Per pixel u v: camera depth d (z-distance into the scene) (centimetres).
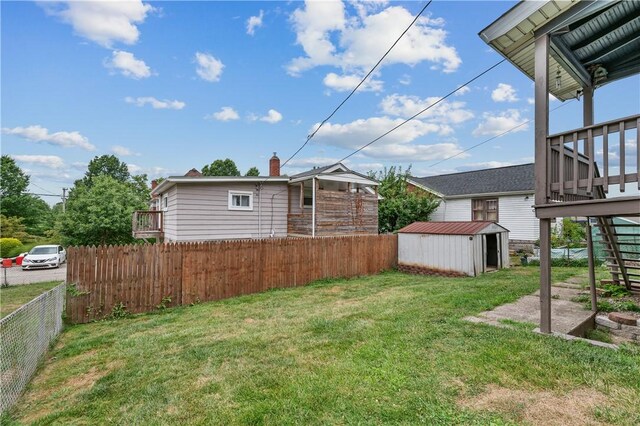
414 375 304
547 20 407
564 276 831
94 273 622
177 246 715
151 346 441
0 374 279
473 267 954
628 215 362
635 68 527
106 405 289
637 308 487
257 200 1376
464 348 359
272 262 863
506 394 267
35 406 300
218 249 772
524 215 1490
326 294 759
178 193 1214
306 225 1330
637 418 230
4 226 2684
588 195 533
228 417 257
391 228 1781
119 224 2025
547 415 238
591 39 463
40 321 407
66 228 2005
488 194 1595
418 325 448
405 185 1867
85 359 410
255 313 602
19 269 1908
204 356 389
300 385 299
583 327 443
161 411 272
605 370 297
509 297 589
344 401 267
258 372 335
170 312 660
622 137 344
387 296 680
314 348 393
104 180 2172
